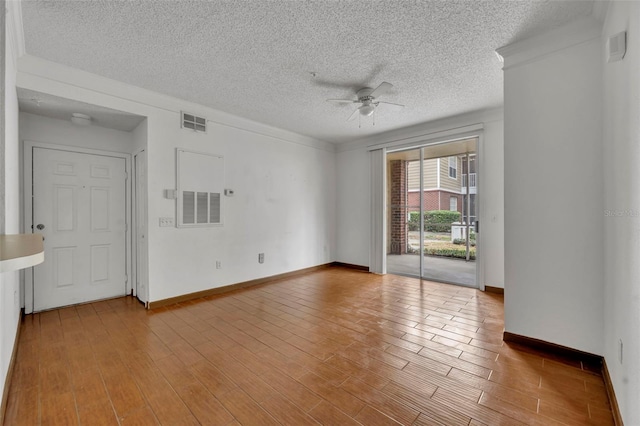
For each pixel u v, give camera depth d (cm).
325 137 557
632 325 139
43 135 333
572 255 221
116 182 388
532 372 206
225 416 166
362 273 539
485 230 414
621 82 162
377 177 537
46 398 181
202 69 291
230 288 424
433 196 654
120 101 321
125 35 234
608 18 188
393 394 184
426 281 477
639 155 132
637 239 134
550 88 229
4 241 123
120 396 183
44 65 273
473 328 285
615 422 157
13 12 192
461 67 287
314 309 343
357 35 234
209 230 400
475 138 429
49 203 337
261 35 235
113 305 356
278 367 216
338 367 216
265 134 475
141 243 368
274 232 489
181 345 252
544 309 234
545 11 205
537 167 235
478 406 172
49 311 333
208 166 398
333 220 610
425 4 199
